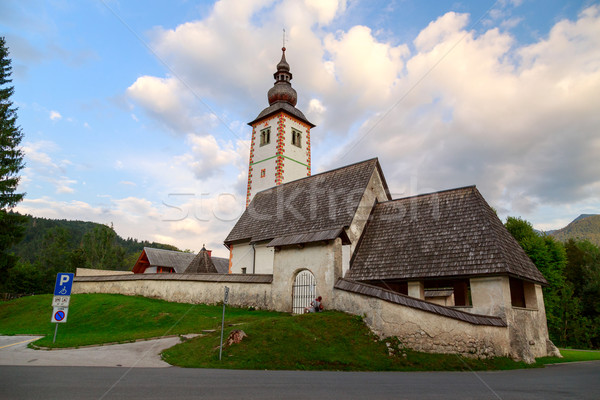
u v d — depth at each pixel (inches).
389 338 608.1
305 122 1996.8
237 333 548.4
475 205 919.7
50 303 1139.9
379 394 317.1
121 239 6658.5
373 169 1170.0
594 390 374.9
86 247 3056.1
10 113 1397.6
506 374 541.3
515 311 789.9
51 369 402.9
